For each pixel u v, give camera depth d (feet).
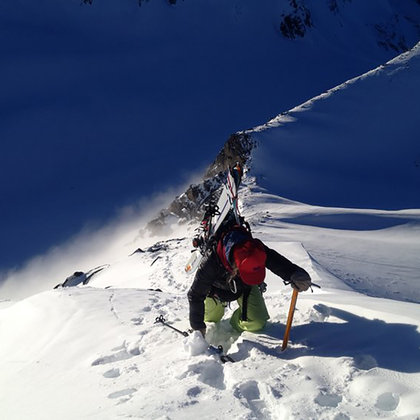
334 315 12.75
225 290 12.94
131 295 21.75
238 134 256.93
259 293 13.00
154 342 13.67
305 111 300.40
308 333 12.03
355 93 320.70
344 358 10.02
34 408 10.85
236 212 11.91
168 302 19.93
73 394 10.93
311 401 8.66
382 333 10.75
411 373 9.04
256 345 11.96
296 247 49.73
